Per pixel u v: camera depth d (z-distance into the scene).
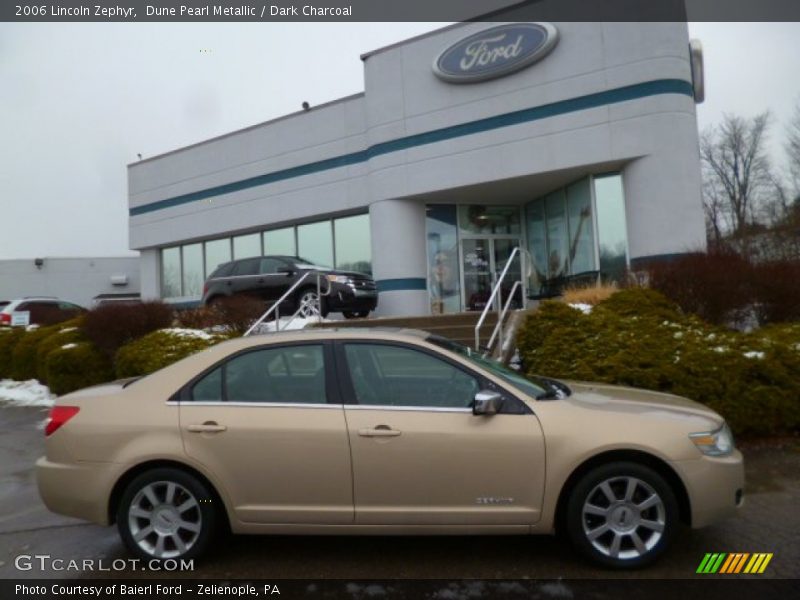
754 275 8.19
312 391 3.73
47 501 3.78
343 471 3.56
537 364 6.87
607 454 3.52
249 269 13.39
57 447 3.79
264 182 17.34
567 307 7.38
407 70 14.41
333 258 16.53
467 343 9.34
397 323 10.52
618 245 12.72
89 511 3.69
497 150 13.33
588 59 12.42
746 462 5.40
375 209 14.88
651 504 3.47
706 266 8.28
